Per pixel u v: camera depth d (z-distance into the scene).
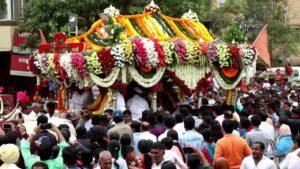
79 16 30.92
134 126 15.34
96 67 19.62
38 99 22.78
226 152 13.81
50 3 30.81
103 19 20.95
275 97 26.09
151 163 12.76
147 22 21.92
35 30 31.56
